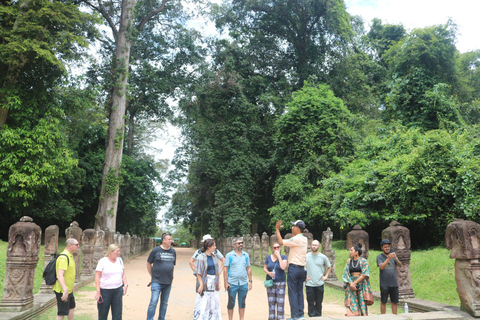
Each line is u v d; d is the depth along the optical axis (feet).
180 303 31.71
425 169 45.60
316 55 105.40
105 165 75.41
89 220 97.76
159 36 91.66
